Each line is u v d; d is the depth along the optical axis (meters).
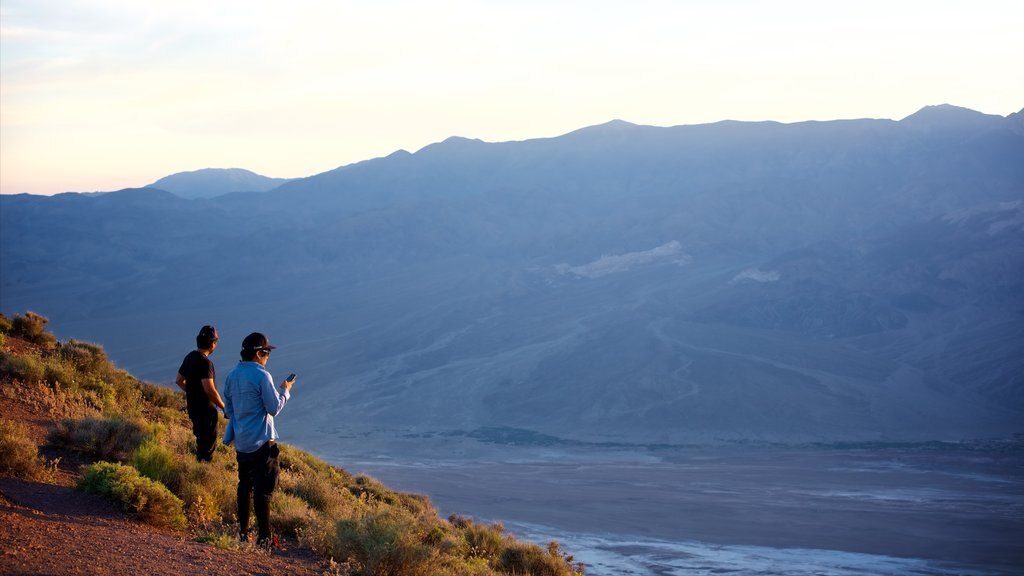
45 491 8.75
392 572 8.02
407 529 8.28
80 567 6.55
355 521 8.51
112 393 16.67
